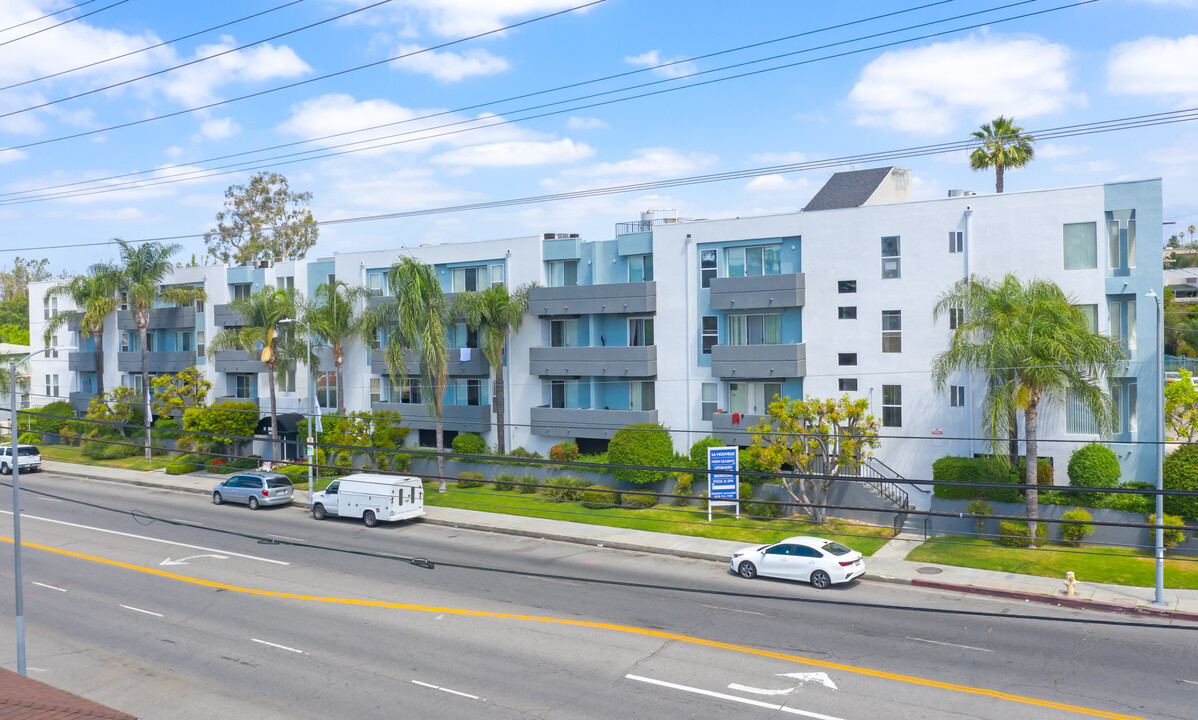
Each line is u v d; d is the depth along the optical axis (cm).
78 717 1512
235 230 8425
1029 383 2859
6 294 13262
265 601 2450
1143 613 2278
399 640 2091
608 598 2445
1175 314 6397
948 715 1588
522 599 2436
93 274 5594
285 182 8612
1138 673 1803
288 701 1738
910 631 2116
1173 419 3138
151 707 1730
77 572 2811
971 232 3325
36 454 5119
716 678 1800
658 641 2048
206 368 5606
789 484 3509
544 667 1886
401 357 4181
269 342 4666
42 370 6850
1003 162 4778
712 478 3406
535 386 4284
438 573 2759
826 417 3291
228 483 4041
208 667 1942
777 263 3750
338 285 4678
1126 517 2936
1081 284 3144
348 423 4347
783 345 3609
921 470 3422
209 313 5591
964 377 3334
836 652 1956
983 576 2630
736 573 2738
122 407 5625
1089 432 3144
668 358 3969
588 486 3838
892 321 3494
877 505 3422
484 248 4444
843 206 4378
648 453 3709
